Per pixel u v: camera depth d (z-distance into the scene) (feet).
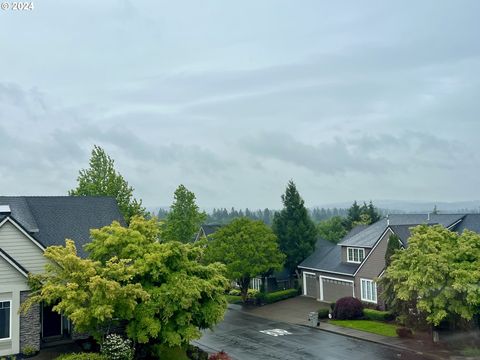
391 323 119.96
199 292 69.62
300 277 177.37
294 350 97.09
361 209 264.93
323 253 173.17
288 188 187.32
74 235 96.22
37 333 77.66
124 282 70.28
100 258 74.90
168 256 72.49
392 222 155.84
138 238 75.61
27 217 94.89
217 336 110.93
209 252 152.25
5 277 76.02
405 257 98.43
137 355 78.54
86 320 63.26
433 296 91.25
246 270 151.84
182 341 70.90
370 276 136.56
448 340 99.30
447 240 99.19
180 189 195.83
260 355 93.20
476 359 86.43
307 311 143.13
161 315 69.46
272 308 150.51
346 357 90.99
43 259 83.46
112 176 146.30
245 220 158.81
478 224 135.64
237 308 152.56
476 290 86.48
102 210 104.83
